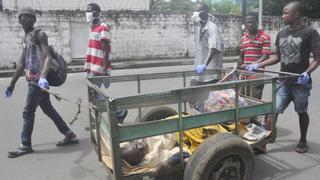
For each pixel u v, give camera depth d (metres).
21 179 4.87
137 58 17.06
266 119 4.96
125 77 5.22
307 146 5.73
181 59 17.20
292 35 5.30
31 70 5.43
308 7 24.41
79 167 5.20
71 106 8.41
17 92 9.98
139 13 16.64
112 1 18.53
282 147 5.83
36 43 5.38
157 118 5.39
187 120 4.11
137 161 4.20
